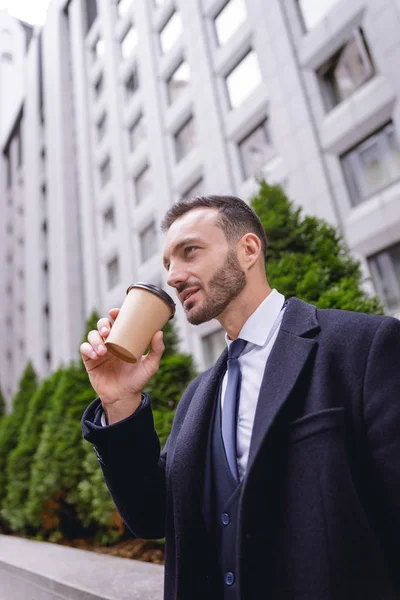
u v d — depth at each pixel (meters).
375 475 0.71
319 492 0.69
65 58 20.61
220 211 1.02
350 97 7.32
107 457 0.99
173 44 12.27
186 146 11.54
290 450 0.75
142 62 13.51
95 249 15.16
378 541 0.69
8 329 24.97
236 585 0.72
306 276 2.58
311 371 0.82
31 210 22.02
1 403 10.88
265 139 9.01
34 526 4.52
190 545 0.88
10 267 26.36
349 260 3.08
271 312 1.01
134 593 1.76
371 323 0.84
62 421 4.64
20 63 34.78
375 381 0.75
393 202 6.48
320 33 7.93
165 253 1.04
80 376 5.01
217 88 10.30
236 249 1.00
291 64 8.31
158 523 1.12
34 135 23.09
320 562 0.66
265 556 0.72
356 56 7.38
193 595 0.87
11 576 2.72
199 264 0.97
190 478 0.92
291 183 8.00
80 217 17.42
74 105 19.12
